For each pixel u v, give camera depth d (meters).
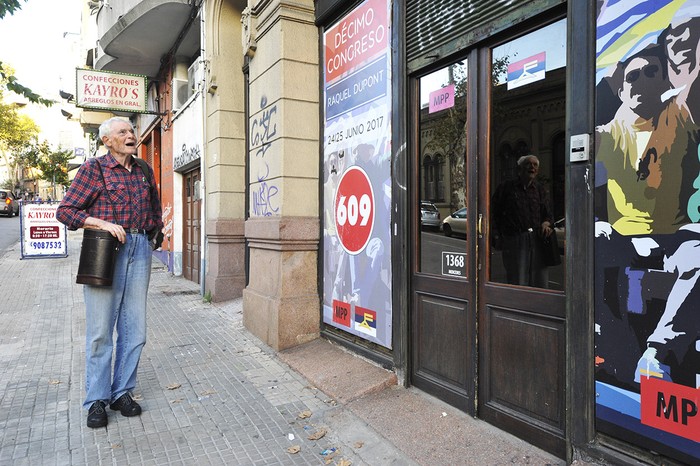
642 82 2.09
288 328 4.87
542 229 2.72
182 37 9.51
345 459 2.91
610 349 2.23
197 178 9.59
